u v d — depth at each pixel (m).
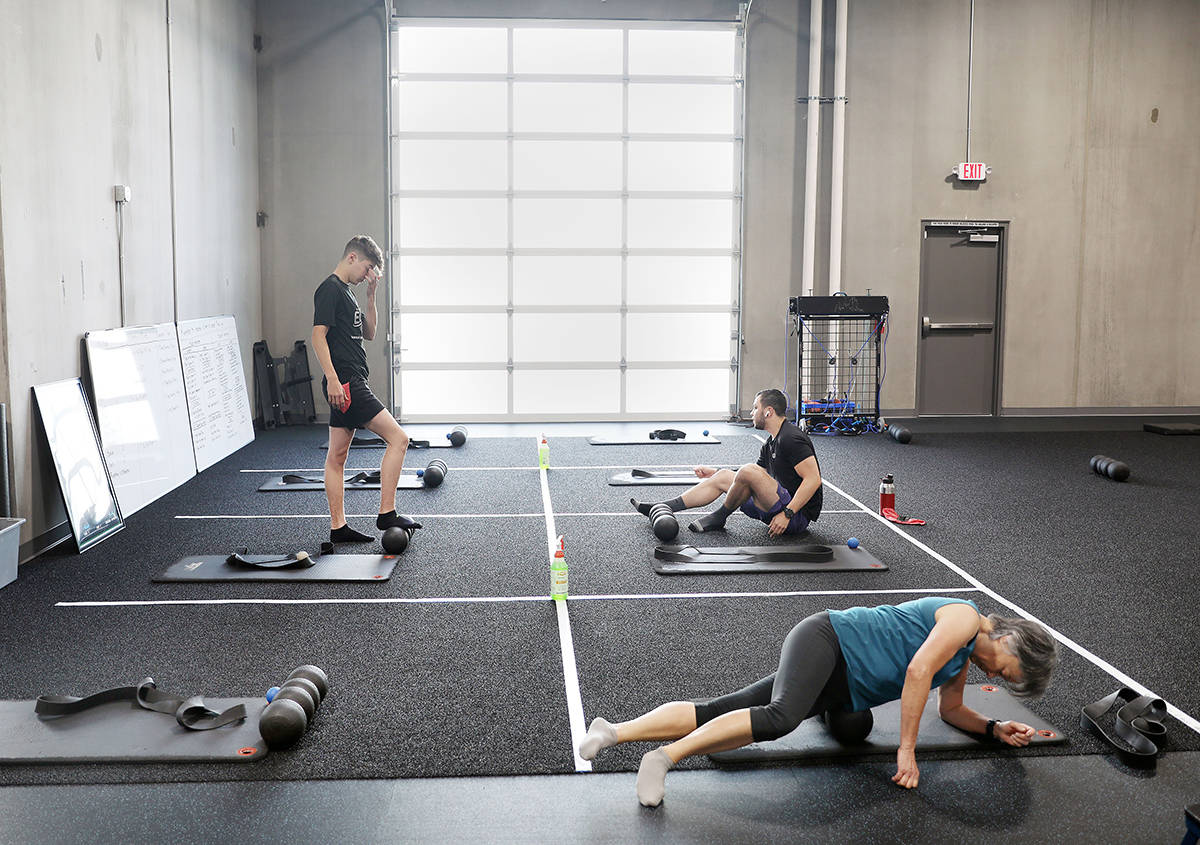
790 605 4.58
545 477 7.61
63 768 2.95
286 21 10.27
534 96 10.68
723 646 4.04
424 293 10.80
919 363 11.00
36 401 5.44
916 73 10.67
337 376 5.40
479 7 10.44
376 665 3.82
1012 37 10.72
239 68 9.68
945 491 7.18
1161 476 7.77
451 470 7.90
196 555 5.33
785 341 10.89
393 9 10.38
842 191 10.70
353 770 2.97
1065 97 10.84
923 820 2.72
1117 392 11.25
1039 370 11.16
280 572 5.00
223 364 8.81
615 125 10.77
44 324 5.60
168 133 7.70
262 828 2.66
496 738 3.20
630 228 10.88
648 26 10.61
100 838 2.60
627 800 2.83
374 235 10.54
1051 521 6.26
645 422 10.98
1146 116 10.95
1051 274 11.05
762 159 10.70
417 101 10.59
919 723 3.07
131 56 6.95
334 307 5.36
